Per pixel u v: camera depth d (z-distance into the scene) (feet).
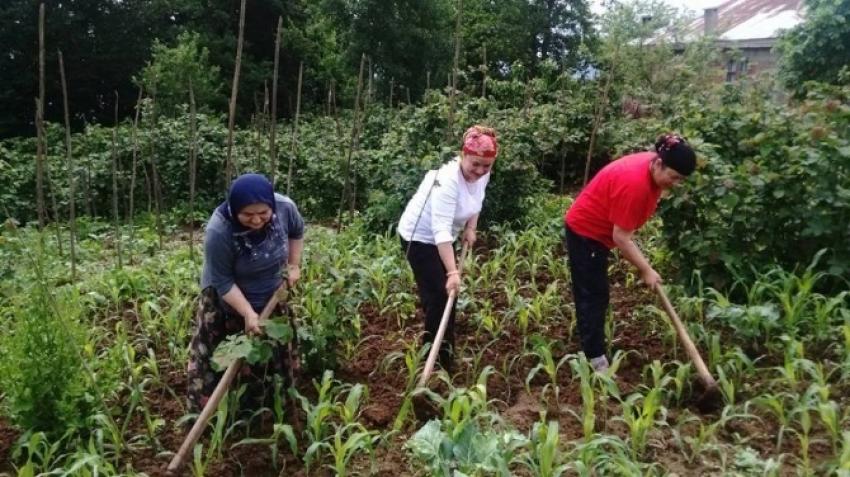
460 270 16.47
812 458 12.76
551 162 43.83
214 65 96.37
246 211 11.79
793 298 17.21
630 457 12.66
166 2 100.63
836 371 15.51
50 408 13.10
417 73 90.43
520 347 17.79
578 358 14.75
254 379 13.74
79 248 30.89
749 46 102.27
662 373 15.76
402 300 20.56
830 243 18.84
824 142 18.22
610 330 17.46
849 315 15.78
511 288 21.65
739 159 23.50
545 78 56.49
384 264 21.89
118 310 21.02
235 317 13.26
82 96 99.04
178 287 21.58
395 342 18.07
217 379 13.42
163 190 47.34
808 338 16.55
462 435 11.30
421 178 27.66
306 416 14.47
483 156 14.49
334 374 16.29
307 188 44.09
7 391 13.15
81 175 45.16
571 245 15.75
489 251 26.71
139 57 97.81
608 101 44.01
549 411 14.62
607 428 13.80
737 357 15.61
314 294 17.47
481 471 11.62
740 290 19.33
